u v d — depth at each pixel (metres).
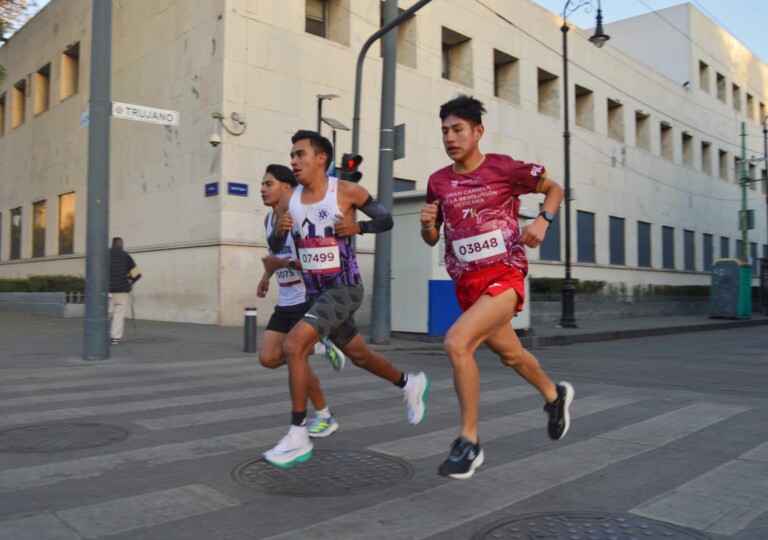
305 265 4.19
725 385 7.79
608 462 4.27
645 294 26.50
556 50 25.20
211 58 15.48
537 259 23.47
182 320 16.11
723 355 11.72
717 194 37.16
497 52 22.83
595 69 27.25
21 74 26.31
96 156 9.20
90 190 9.23
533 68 24.12
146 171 17.70
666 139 33.06
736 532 3.06
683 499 3.53
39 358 9.53
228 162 15.15
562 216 24.94
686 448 4.65
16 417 5.50
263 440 4.75
